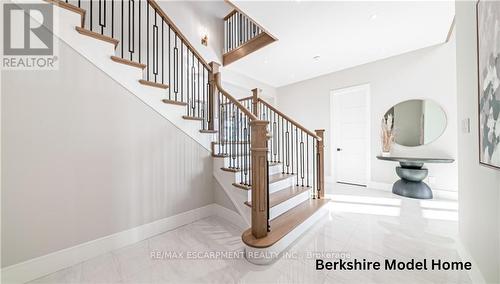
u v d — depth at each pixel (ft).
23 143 4.80
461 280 4.86
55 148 5.21
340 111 15.55
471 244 5.06
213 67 9.19
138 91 6.69
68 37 5.38
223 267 5.39
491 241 3.98
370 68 13.76
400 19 8.91
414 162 10.76
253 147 5.98
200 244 6.54
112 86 6.15
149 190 6.99
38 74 4.99
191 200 8.21
